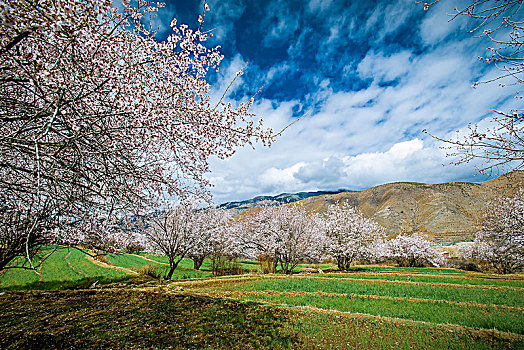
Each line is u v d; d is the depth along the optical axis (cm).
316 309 1189
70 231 978
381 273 2736
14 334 848
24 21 354
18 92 547
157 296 1422
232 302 1294
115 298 1377
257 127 765
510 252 2448
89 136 507
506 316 1045
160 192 838
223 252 3272
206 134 748
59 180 494
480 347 761
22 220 891
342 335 878
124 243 1293
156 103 672
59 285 2181
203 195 958
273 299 1412
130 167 613
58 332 873
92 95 578
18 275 2402
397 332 895
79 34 434
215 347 778
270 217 3397
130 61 640
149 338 834
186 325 959
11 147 410
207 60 788
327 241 3538
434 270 3216
